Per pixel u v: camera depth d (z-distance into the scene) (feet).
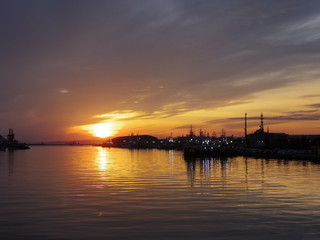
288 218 77.25
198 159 345.31
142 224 73.46
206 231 68.23
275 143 557.74
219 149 392.27
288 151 396.57
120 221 75.87
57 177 164.25
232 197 102.78
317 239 63.16
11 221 76.23
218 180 146.51
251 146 568.00
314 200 97.25
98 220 76.79
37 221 76.13
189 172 188.85
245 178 154.40
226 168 217.36
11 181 147.33
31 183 139.74
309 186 125.39
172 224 73.26
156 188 122.62
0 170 209.26
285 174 172.86
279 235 65.57
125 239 63.77
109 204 93.66
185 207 89.15
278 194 107.65
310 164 255.09
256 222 74.28
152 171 197.36
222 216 79.51
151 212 84.02
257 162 285.02
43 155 501.56
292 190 115.75
